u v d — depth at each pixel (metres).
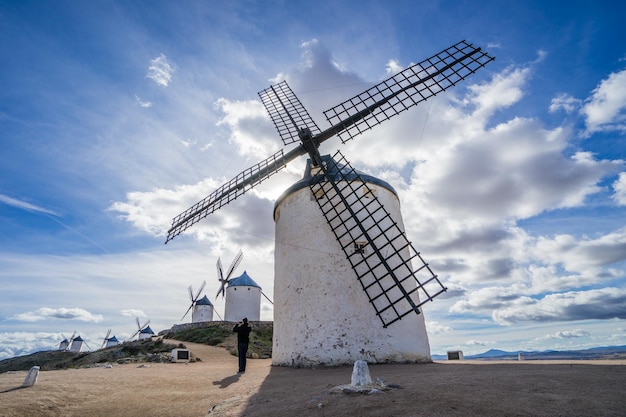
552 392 3.97
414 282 11.69
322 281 10.97
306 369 9.76
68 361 28.66
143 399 6.64
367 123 13.72
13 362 42.84
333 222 11.85
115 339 60.22
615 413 3.08
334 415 3.87
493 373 5.69
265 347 26.03
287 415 4.25
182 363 15.09
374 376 6.69
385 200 12.66
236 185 14.49
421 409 3.66
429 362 10.77
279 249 12.98
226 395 6.56
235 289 39.62
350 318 10.31
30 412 5.42
